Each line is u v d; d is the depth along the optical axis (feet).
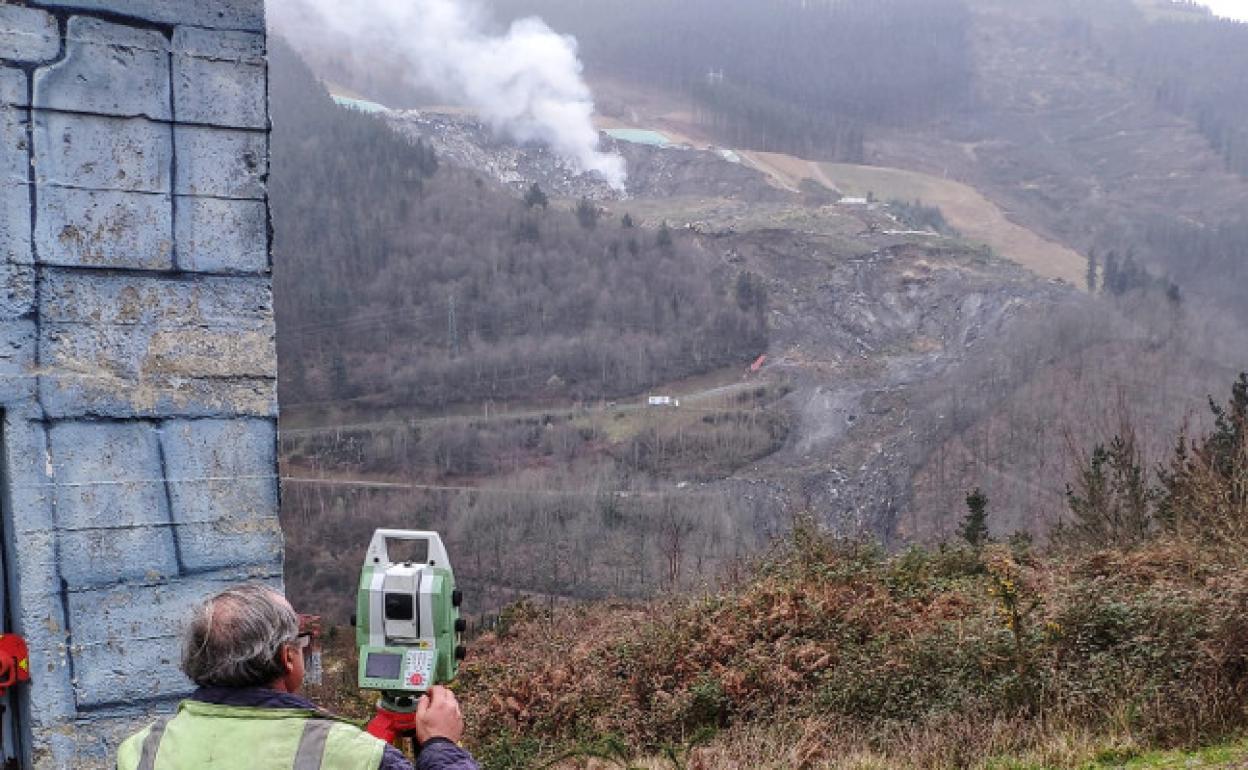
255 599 7.93
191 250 14.34
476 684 39.27
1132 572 32.01
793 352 622.13
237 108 14.60
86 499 13.64
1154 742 21.56
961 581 36.63
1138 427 276.00
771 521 346.13
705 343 617.21
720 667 31.73
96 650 13.60
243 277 14.64
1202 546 34.35
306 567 282.97
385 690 9.72
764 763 24.41
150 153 14.11
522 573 261.24
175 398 14.16
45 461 13.42
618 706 31.76
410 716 9.79
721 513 306.96
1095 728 22.50
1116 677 23.61
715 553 220.02
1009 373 458.09
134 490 13.89
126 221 13.98
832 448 438.81
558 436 458.50
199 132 14.38
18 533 13.23
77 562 13.55
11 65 13.34
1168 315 506.89
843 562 39.50
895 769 22.59
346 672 36.63
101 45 13.82
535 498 322.34
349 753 7.52
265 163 14.79
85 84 13.74
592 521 300.61
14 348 13.30
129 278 13.98
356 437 432.25
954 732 23.40
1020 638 25.30
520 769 28.43
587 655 36.88
